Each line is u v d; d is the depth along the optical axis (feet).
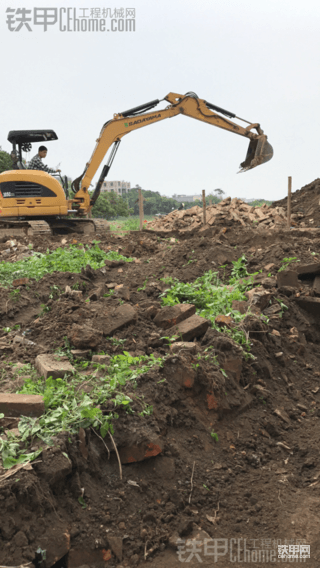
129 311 19.04
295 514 11.76
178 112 53.98
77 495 10.68
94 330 17.38
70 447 11.05
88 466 11.35
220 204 59.52
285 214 55.67
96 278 27.55
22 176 48.11
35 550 9.12
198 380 14.56
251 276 25.90
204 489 12.14
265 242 34.35
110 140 53.31
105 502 10.96
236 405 15.34
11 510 9.36
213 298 22.11
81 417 11.80
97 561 9.80
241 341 17.62
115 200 212.02
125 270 30.30
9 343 18.37
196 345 16.16
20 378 14.94
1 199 48.73
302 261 27.89
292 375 18.71
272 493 12.51
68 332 18.20
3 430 11.51
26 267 28.45
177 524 11.03
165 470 12.18
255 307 20.34
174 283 24.84
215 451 13.64
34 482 9.78
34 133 48.26
